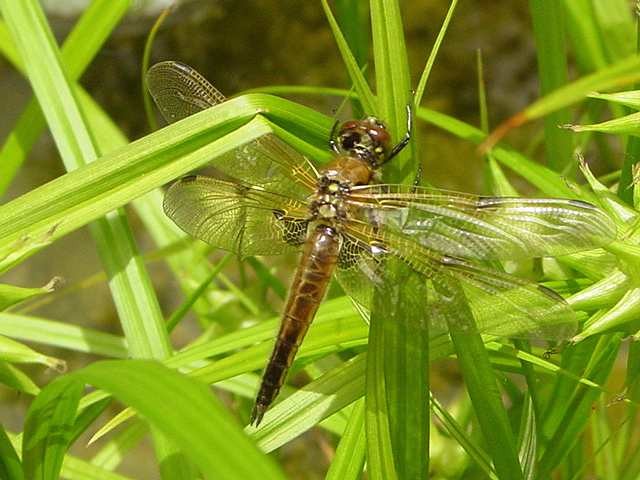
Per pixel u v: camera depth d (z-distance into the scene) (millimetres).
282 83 498
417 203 238
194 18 516
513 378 371
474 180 453
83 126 261
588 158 400
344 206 243
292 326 240
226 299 286
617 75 201
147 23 520
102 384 206
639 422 353
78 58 283
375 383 227
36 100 286
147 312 252
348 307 247
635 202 228
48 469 232
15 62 305
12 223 230
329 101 479
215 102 248
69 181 232
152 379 203
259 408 235
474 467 264
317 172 249
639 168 229
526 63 470
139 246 495
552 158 278
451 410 308
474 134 269
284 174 250
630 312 219
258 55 506
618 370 387
